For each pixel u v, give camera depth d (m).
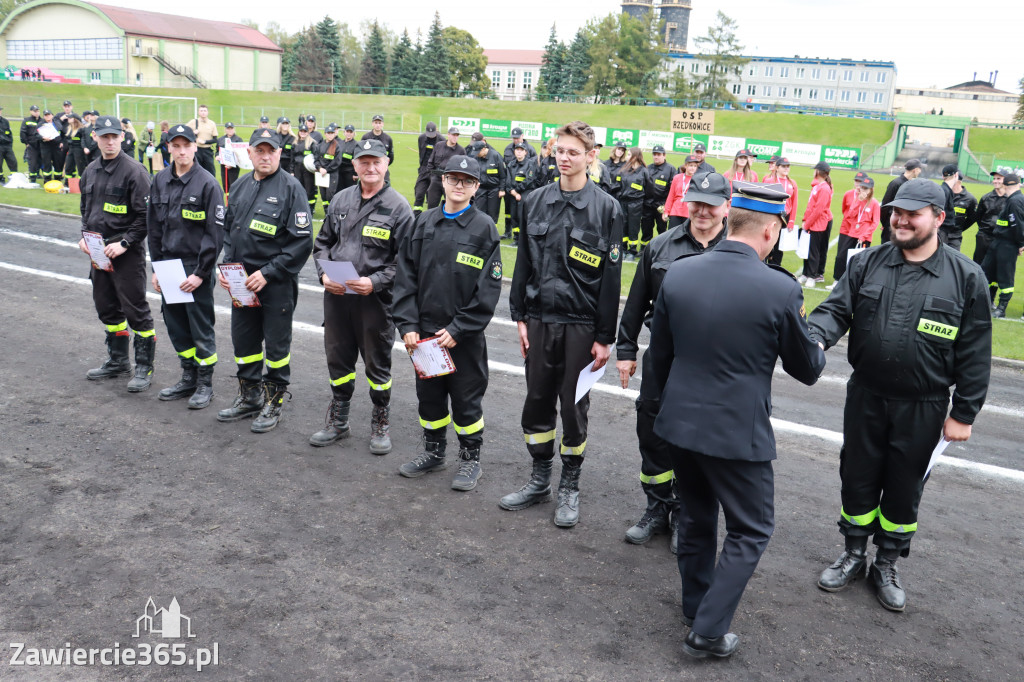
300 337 8.37
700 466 3.56
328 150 16.23
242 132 45.69
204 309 6.25
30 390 6.49
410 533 4.59
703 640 3.53
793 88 106.12
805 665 3.60
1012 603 4.17
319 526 4.61
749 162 12.38
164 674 3.33
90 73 70.44
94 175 6.50
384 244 5.47
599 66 85.50
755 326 3.39
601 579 4.21
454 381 5.13
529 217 4.74
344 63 104.88
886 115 80.56
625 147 14.58
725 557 3.54
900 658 3.68
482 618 3.81
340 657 3.49
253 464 5.39
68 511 4.62
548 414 4.91
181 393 6.51
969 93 110.00
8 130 19.56
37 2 70.12
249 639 3.58
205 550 4.29
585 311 4.66
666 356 3.74
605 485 5.37
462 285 4.96
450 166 4.86
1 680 3.24
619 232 4.60
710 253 3.58
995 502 5.32
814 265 12.54
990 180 50.25
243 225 5.78
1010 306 11.77
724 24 86.69
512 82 110.19
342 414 5.82
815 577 4.35
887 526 4.15
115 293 6.68
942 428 4.06
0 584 3.90
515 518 4.85
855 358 4.11
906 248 3.92
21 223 14.18
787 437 6.29
